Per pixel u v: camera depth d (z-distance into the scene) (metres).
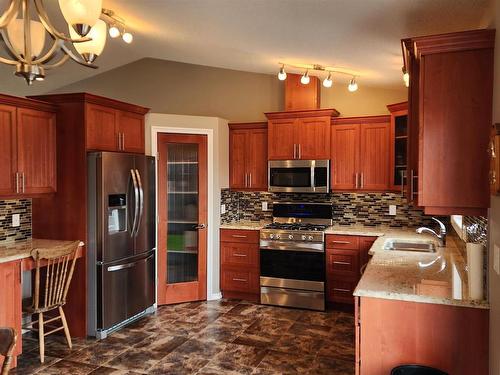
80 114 3.84
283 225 5.05
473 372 2.13
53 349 3.55
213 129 4.98
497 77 1.93
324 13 2.54
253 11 2.76
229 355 3.41
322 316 4.39
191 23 3.42
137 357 3.38
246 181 5.27
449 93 2.15
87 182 3.85
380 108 4.96
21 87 5.48
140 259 4.30
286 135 4.95
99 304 3.80
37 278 3.31
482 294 2.13
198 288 4.95
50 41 4.20
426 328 2.20
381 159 4.65
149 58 5.71
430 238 4.07
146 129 4.71
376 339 2.28
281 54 3.98
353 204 5.07
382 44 3.04
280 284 4.74
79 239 3.85
